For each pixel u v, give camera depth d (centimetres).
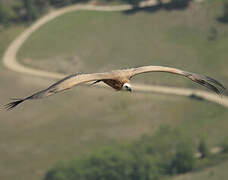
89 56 14012
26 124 11175
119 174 9344
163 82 12656
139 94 12175
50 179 9381
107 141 10450
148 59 13638
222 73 12750
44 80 13125
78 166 9300
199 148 10106
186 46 13950
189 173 9581
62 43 14712
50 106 11719
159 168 9588
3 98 12231
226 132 10575
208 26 14688
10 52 14725
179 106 11662
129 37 14588
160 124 11019
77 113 11500
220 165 9625
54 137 10738
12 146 10469
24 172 9675
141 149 9856
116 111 11512
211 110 11456
